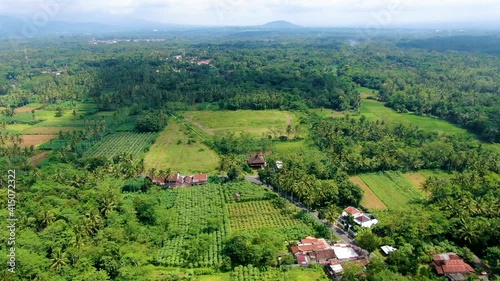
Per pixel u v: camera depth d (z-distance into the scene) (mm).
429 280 98812
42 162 180875
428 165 179000
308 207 143750
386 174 173000
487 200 132625
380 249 117688
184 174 174125
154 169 166125
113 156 193125
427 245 116938
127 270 102438
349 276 101188
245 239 115562
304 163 169625
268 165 173500
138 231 123500
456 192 139375
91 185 150375
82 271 102875
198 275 107062
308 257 112562
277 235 123812
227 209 143000
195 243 116375
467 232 116938
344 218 134500
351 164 172625
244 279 104375
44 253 107750
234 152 198125
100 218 125188
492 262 109375
